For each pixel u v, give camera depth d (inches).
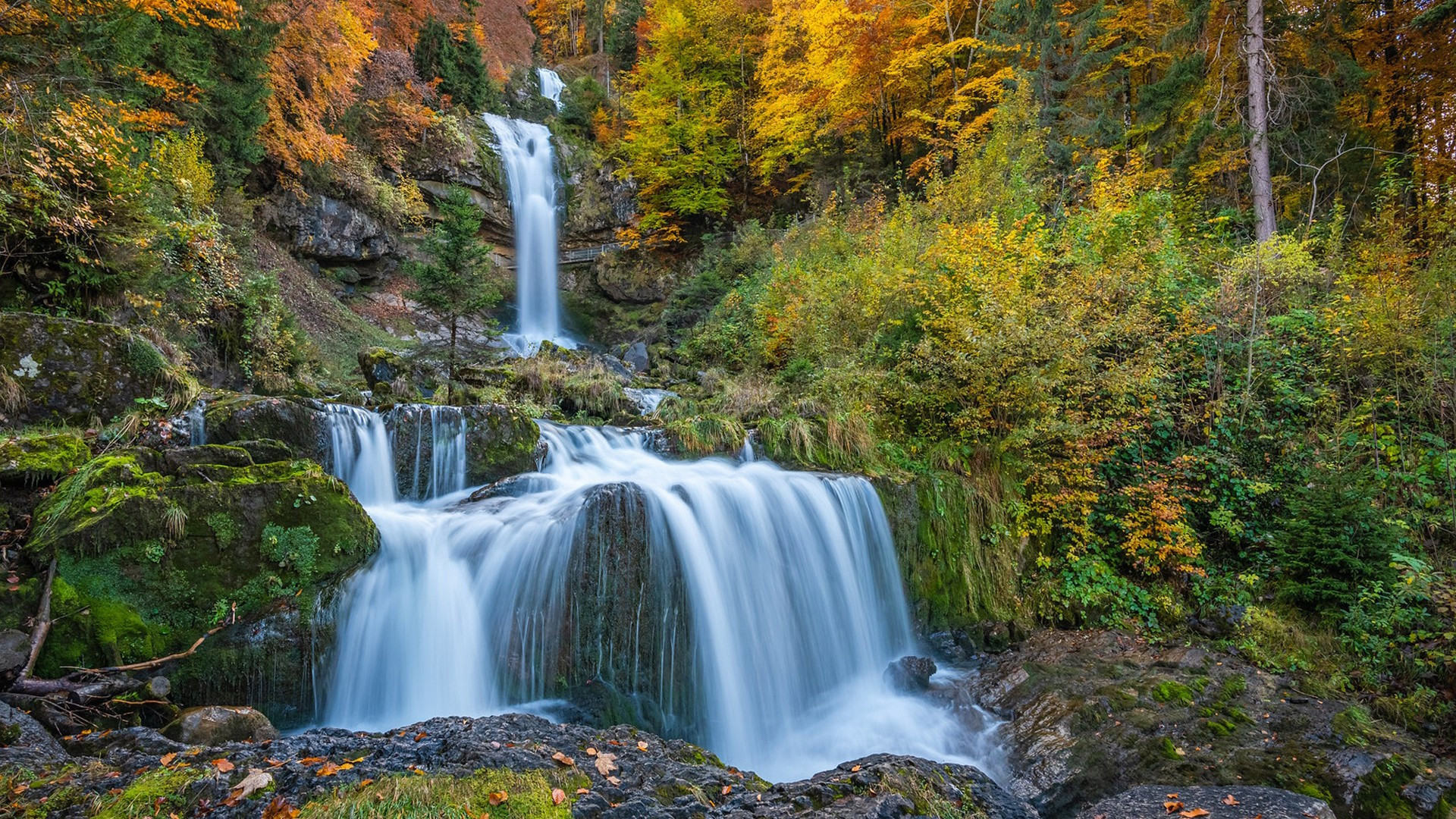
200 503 173.8
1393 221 377.1
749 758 228.1
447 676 202.2
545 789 103.7
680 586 235.0
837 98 807.1
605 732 142.7
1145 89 579.2
